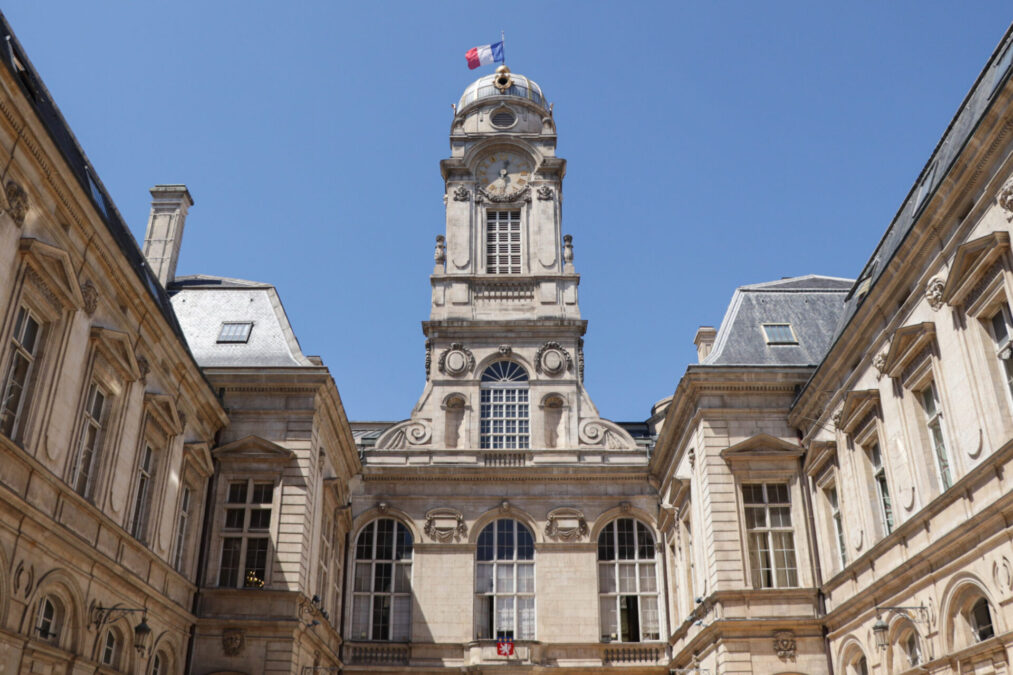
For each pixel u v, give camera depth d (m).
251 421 32.28
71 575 20.16
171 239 40.28
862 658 27.58
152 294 25.23
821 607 29.88
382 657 38.84
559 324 45.62
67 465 20.34
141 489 25.81
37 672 18.75
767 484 32.06
